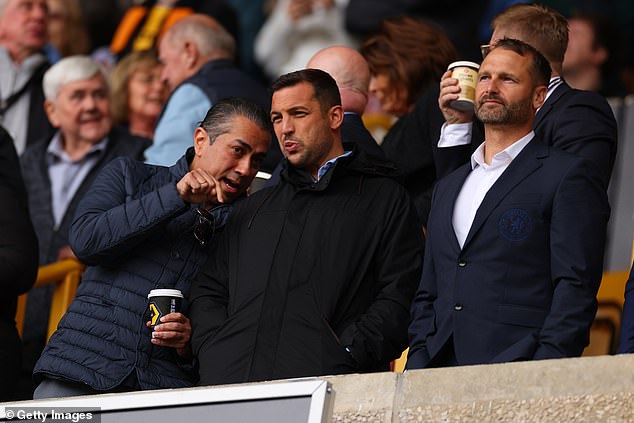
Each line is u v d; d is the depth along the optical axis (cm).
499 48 2286
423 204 2627
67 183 3316
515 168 2244
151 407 2070
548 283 2189
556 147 2453
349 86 2675
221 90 2994
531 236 2197
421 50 2909
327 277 2283
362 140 2614
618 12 4097
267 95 3055
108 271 2397
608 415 2003
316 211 2328
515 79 2264
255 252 2319
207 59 3134
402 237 2320
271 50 4400
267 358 2244
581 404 2016
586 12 4000
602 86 3894
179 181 2361
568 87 2522
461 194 2283
